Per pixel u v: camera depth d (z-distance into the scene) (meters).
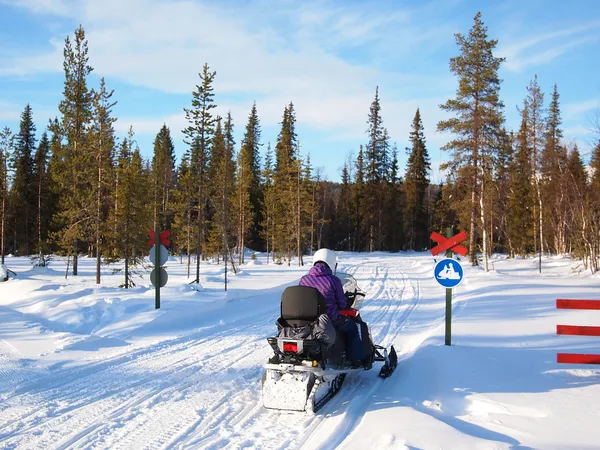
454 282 8.17
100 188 26.31
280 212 47.75
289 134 56.94
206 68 27.66
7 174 38.25
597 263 28.52
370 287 20.09
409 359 7.60
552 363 7.09
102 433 4.84
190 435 4.79
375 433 4.61
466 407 5.53
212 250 43.38
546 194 38.12
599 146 27.89
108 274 31.27
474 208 35.41
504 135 33.59
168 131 73.94
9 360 7.57
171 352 8.42
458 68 32.97
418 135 70.31
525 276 27.03
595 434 4.57
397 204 70.81
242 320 11.75
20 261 43.47
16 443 4.58
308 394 5.37
